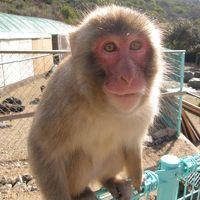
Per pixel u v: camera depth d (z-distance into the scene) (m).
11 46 2.61
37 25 3.60
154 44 0.43
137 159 0.50
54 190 0.45
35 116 0.47
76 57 0.42
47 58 2.78
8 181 1.00
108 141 0.47
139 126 0.48
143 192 0.44
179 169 0.43
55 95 0.44
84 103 0.42
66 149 0.46
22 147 1.23
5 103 1.68
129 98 0.39
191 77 3.99
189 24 5.92
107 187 0.52
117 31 0.40
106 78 0.40
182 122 1.68
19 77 2.44
